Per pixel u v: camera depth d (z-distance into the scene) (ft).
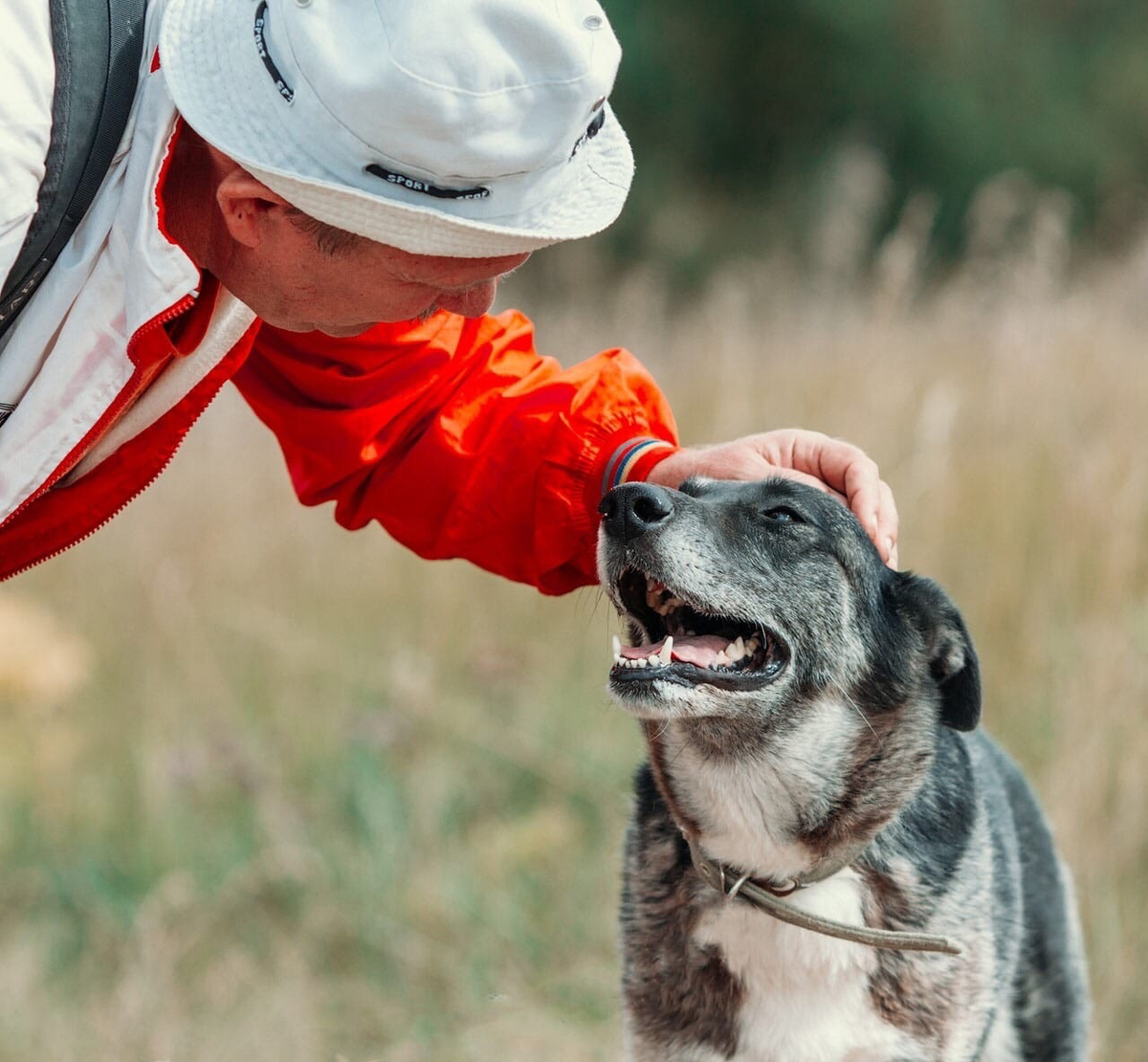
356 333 9.40
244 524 24.53
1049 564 19.07
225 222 8.68
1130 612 18.35
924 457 19.62
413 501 11.14
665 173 69.82
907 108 70.64
